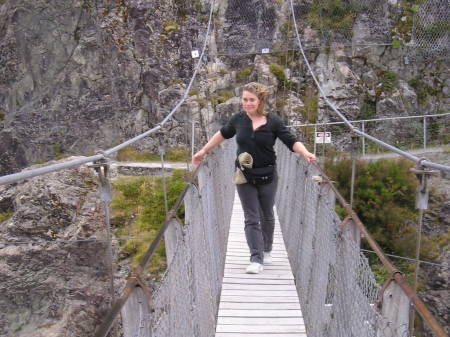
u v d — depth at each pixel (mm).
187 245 1920
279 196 5984
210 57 17422
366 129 15141
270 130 3205
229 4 17844
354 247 1715
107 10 18297
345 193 10562
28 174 1628
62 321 9383
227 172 5531
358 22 16609
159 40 17547
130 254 10500
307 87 16141
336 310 1991
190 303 1953
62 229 10633
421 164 2264
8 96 20172
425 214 10492
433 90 16047
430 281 9414
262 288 3471
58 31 19344
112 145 18125
